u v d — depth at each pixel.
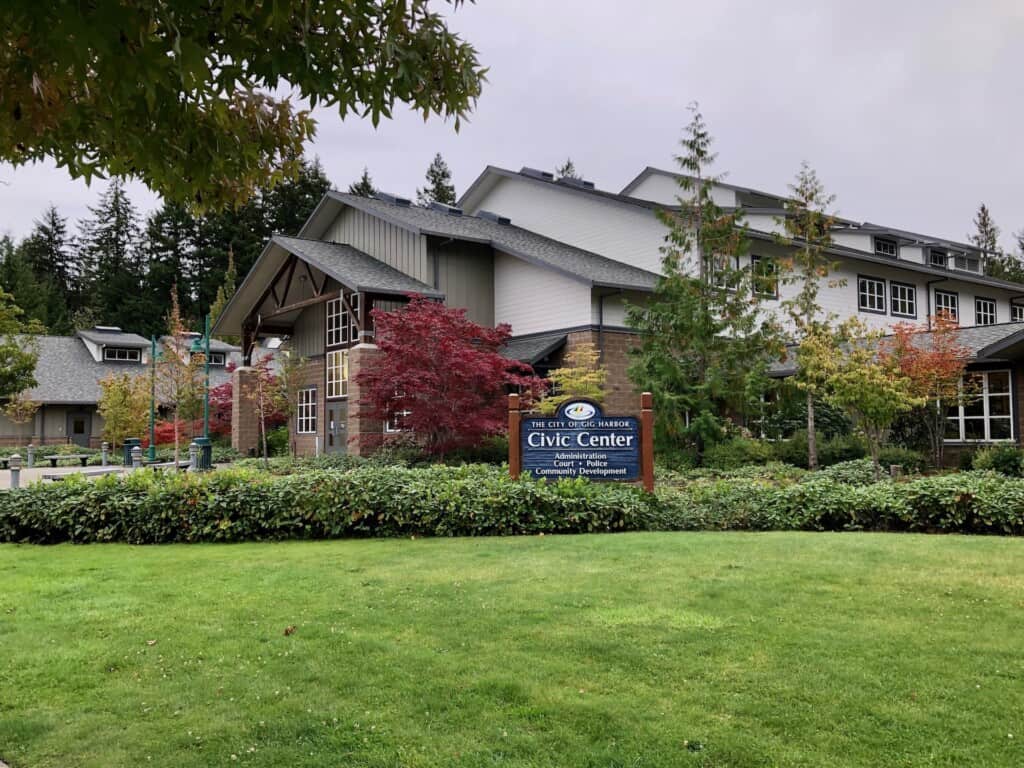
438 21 3.68
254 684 4.16
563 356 21.31
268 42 3.16
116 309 55.06
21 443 37.59
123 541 9.52
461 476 10.70
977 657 4.33
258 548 8.70
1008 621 5.02
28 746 3.49
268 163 4.34
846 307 27.06
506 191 29.69
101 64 2.51
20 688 4.19
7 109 3.13
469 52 3.77
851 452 17.48
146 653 4.71
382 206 25.56
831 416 20.12
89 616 5.57
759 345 16.52
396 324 18.02
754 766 3.17
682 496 10.35
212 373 42.31
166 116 3.16
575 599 5.74
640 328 17.19
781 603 5.54
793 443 18.09
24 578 7.02
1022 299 34.84
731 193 28.53
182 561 7.83
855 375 13.31
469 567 7.07
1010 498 8.93
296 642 4.84
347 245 25.94
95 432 39.59
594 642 4.69
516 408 10.62
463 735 3.51
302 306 24.47
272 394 24.83
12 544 9.44
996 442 17.75
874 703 3.73
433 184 64.56
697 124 17.38
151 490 9.78
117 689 4.15
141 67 2.51
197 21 2.79
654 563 7.04
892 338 18.48
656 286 17.19
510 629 5.02
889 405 13.21
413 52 3.49
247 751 3.39
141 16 2.49
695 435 16.84
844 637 4.71
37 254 64.62
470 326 18.55
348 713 3.76
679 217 18.77
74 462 28.58
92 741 3.53
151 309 53.69
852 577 6.30
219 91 3.20
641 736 3.45
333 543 8.98
